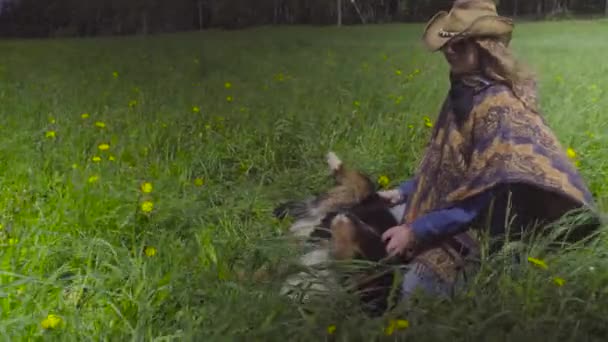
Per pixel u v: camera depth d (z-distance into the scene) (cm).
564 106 758
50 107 926
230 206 498
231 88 1200
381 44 2603
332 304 318
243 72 1561
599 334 309
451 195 333
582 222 344
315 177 568
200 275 362
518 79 335
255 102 972
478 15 334
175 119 828
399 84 1123
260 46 2786
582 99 848
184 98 1040
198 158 643
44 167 570
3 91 1166
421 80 1170
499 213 332
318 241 371
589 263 344
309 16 5809
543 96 857
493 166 324
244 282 351
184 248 403
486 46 333
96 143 662
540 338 291
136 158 625
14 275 331
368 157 623
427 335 295
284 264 362
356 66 1598
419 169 363
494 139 326
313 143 688
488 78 336
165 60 2073
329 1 5478
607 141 600
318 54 2138
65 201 471
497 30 333
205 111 891
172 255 392
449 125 345
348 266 337
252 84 1257
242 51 2461
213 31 5406
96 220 454
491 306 313
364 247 357
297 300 328
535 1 4441
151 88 1220
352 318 309
